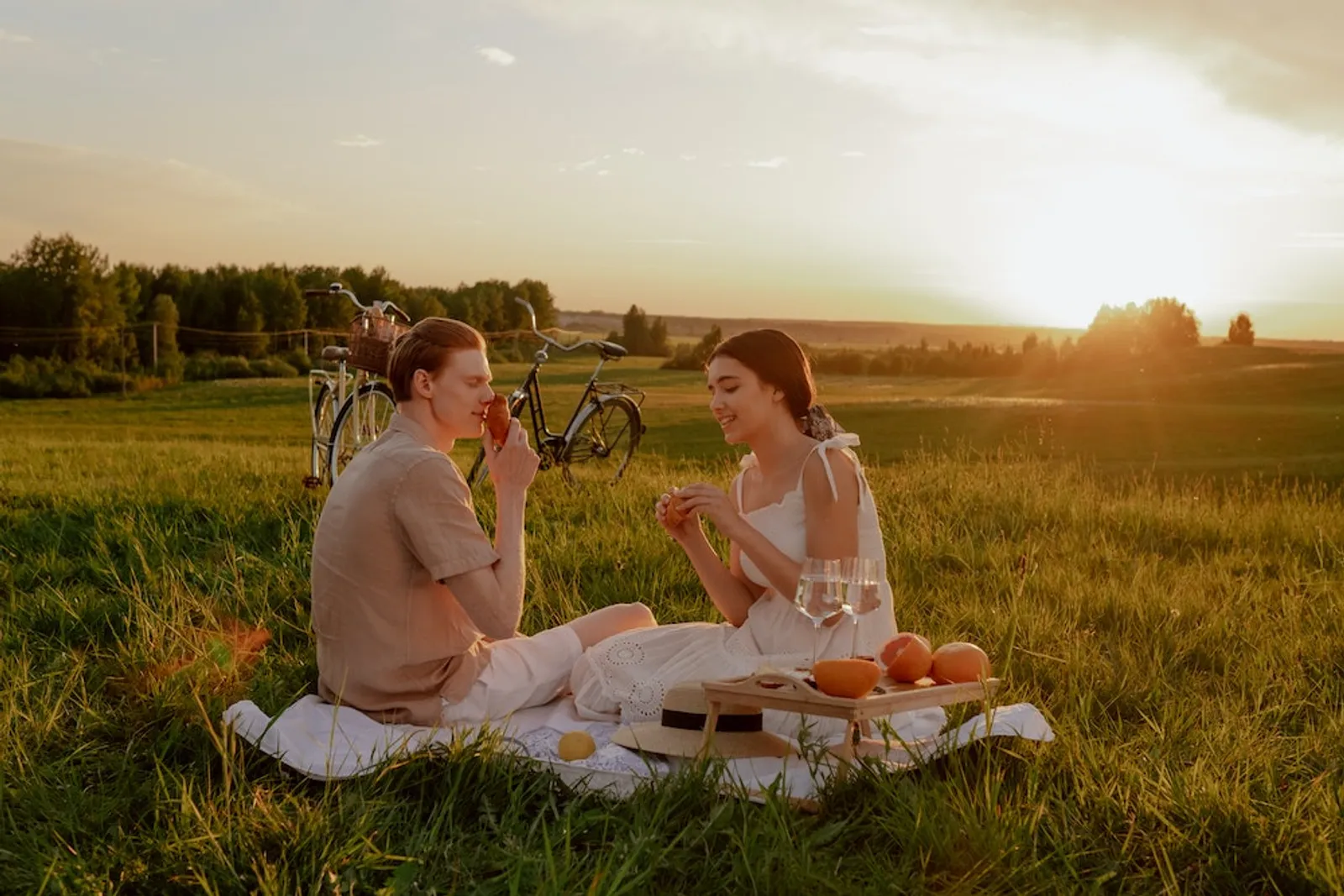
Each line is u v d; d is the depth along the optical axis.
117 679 4.29
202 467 11.40
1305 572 6.84
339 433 8.45
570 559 6.27
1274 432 36.03
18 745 3.46
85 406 62.41
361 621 3.60
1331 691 4.40
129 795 3.29
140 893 2.74
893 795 3.12
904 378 88.50
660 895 2.76
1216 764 3.49
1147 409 44.00
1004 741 3.55
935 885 2.79
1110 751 3.63
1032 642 4.91
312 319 98.31
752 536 3.64
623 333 99.88
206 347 93.50
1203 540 8.05
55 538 6.85
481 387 3.65
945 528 7.71
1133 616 5.53
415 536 3.51
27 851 2.88
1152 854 3.00
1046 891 2.76
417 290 99.62
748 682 3.36
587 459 10.55
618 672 3.83
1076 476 10.85
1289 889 2.82
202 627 4.80
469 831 3.12
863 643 3.72
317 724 3.54
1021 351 90.75
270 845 2.90
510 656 3.88
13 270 88.62
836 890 2.70
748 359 3.72
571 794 3.32
